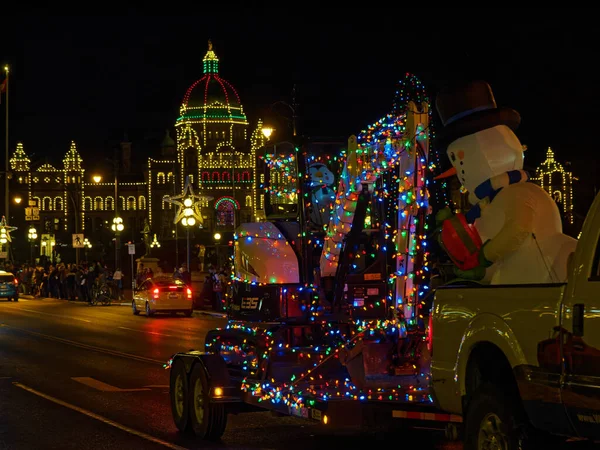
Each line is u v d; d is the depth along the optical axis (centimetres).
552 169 3362
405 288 1013
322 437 1098
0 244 8375
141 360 1970
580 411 612
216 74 16938
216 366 1077
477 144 846
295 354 1084
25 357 2045
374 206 1113
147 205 16750
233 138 16488
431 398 803
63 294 5550
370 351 1005
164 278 3772
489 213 810
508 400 695
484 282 827
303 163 1219
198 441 1080
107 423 1204
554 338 638
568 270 648
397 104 1023
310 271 1205
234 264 1285
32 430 1155
